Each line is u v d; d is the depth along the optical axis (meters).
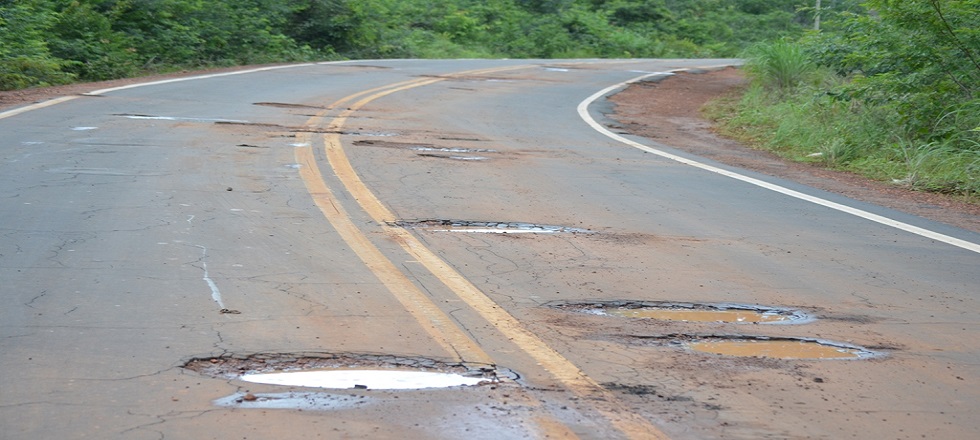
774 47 23.94
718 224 9.47
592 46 50.72
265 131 14.38
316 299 6.19
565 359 5.25
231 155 12.04
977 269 8.02
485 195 10.34
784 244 8.67
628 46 51.50
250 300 6.11
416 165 12.09
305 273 6.82
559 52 47.88
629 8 58.25
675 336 5.80
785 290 7.04
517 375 4.97
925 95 15.54
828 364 5.39
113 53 24.88
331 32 34.81
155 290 6.24
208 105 17.25
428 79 25.45
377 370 4.97
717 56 54.56
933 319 6.43
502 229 8.72
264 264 7.02
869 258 8.25
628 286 6.94
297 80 23.16
